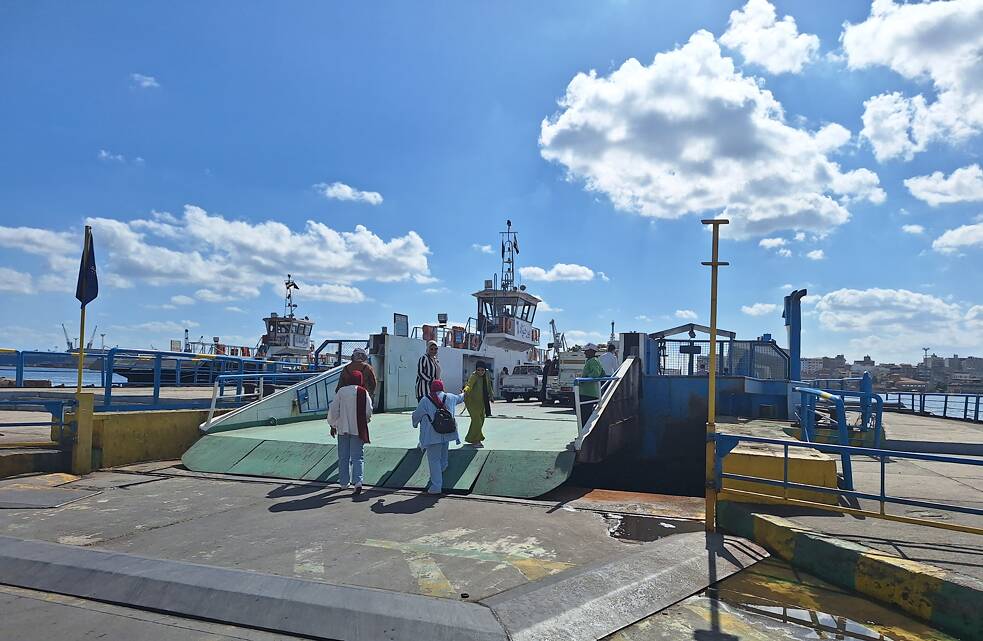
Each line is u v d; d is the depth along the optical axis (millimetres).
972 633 4328
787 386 15789
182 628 4352
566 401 21500
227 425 12039
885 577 4980
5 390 11688
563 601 4582
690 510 7629
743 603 4914
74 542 6148
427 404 8398
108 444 10320
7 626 4344
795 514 6750
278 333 39938
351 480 8789
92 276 10352
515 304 34938
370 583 4992
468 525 6832
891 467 12172
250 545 6047
